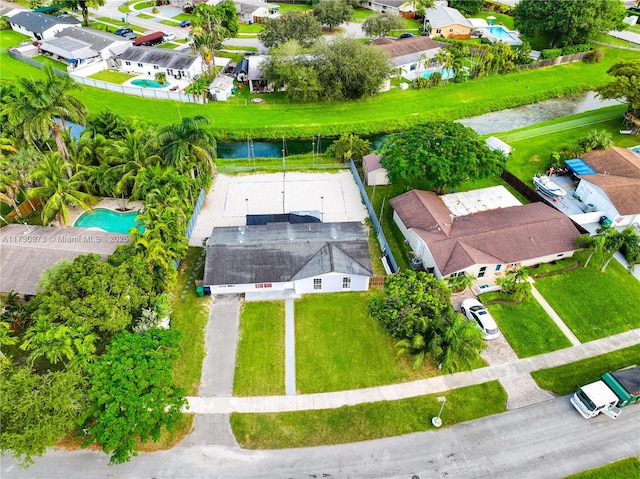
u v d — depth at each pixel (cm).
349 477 3120
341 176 6284
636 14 12175
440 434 3378
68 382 3022
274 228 4909
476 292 4494
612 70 7375
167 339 3472
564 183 6128
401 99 8300
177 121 7488
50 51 9344
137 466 3169
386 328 3934
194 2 12262
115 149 5494
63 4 11106
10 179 5016
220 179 6194
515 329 4141
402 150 5225
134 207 5534
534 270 4716
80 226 5222
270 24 9562
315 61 8038
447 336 3553
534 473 3150
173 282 4291
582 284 4566
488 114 8150
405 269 4803
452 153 5144
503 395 3634
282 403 3566
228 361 3866
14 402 2909
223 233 4809
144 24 11525
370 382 3716
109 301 3588
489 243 4628
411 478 3120
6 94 6197
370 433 3375
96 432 2909
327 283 4425
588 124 7569
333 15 11075
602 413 3481
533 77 9150
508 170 6259
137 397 3038
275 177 6253
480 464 3203
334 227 4928
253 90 8512
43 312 3562
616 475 3136
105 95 8150
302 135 7419
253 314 4272
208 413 3494
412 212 5109
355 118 7756
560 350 3972
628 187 5369
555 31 9806
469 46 9969
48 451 3238
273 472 3147
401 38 10544
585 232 5066
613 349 3975
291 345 3997
